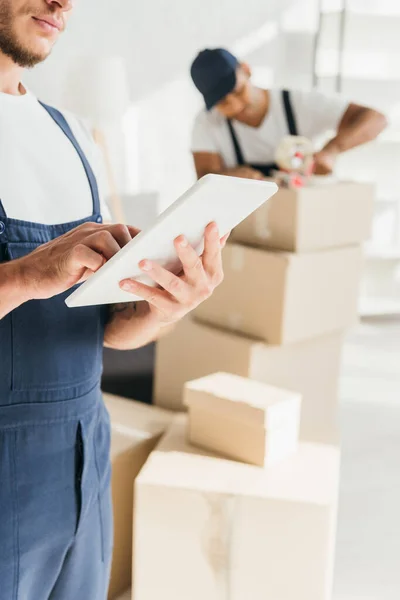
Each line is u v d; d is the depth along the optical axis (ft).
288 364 8.33
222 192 2.65
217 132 9.84
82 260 2.77
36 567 3.65
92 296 2.89
